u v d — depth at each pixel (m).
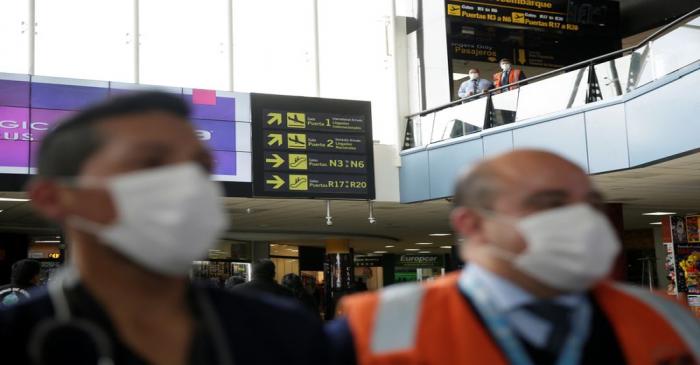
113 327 1.41
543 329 1.80
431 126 14.75
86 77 14.71
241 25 16.30
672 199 14.84
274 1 16.64
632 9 19.48
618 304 1.89
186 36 15.70
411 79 16.42
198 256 1.49
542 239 1.76
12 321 1.41
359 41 16.80
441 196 14.12
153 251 1.40
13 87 12.09
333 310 24.97
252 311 1.57
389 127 16.06
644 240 24.83
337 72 16.78
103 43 14.95
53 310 1.43
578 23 18.86
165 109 1.51
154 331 1.46
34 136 12.11
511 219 1.81
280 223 19.88
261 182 13.38
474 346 1.78
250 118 13.54
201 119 13.21
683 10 18.03
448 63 16.66
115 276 1.45
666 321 1.87
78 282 1.45
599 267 1.77
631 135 10.38
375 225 20.80
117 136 1.44
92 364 1.36
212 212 1.47
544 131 11.86
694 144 8.90
